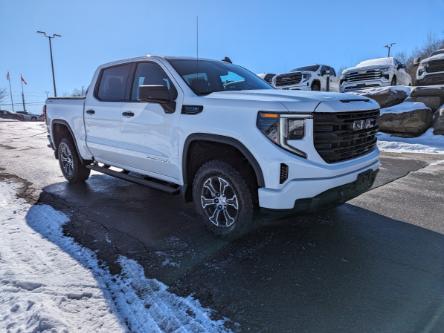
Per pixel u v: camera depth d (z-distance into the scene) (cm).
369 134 356
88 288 264
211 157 358
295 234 363
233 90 399
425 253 321
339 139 312
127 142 437
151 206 459
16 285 264
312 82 1641
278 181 295
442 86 1088
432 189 523
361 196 490
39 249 328
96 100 491
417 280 276
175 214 428
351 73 1438
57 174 643
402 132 1034
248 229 334
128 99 441
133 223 397
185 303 248
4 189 532
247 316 235
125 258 313
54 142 597
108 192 524
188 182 372
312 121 296
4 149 938
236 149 330
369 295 256
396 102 1112
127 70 448
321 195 301
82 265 300
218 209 347
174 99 374
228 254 321
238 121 311
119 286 270
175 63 400
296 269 294
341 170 308
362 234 362
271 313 237
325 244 340
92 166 529
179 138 362
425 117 1007
